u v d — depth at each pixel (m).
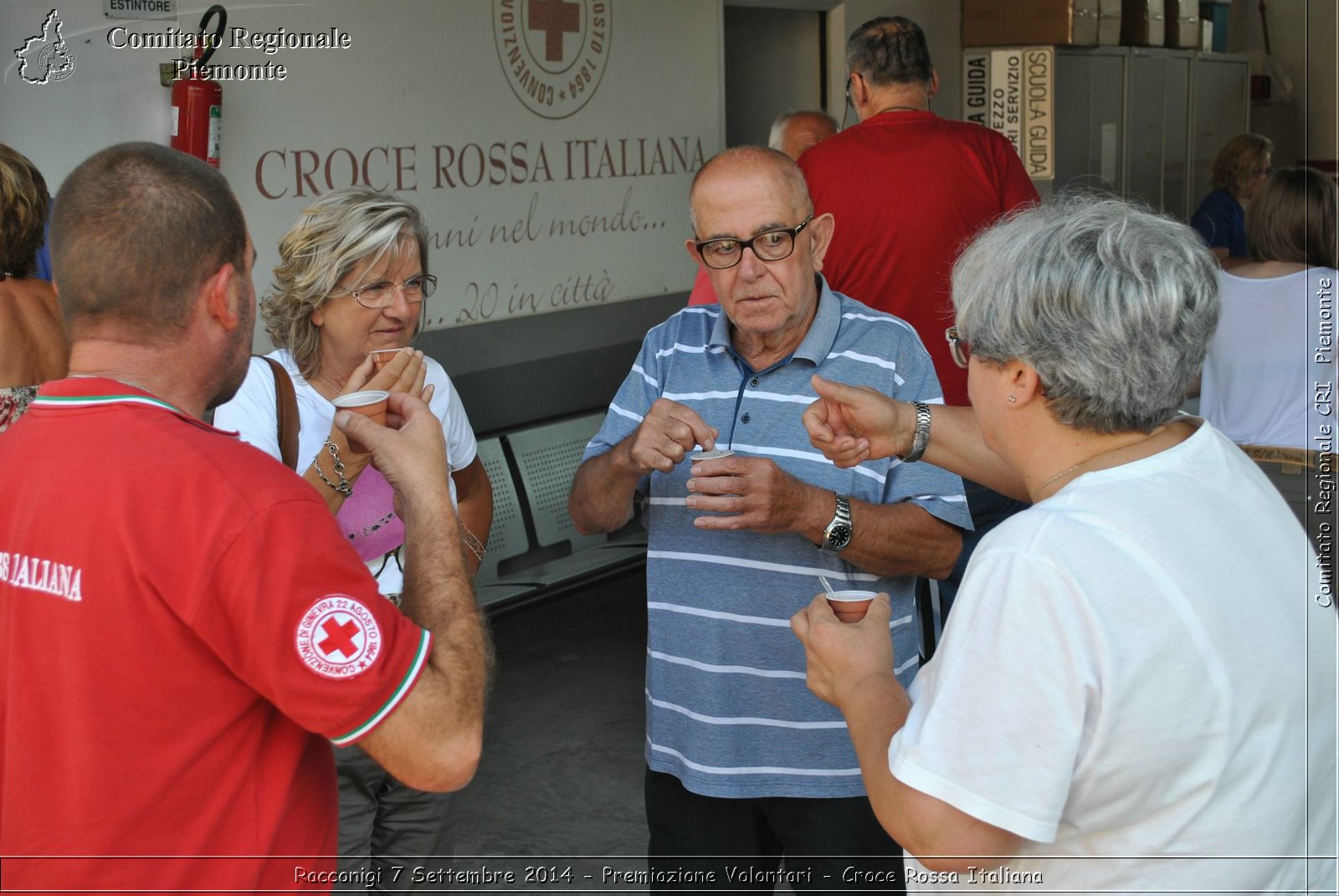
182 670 1.40
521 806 3.79
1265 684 1.34
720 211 2.21
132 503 1.39
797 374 2.30
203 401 1.57
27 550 1.42
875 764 1.44
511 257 4.96
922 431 2.01
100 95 3.73
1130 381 1.36
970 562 1.40
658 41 5.52
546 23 4.96
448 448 2.65
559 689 4.63
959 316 1.49
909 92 4.01
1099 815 1.35
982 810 1.30
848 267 3.97
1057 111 7.54
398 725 1.42
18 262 2.92
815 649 1.62
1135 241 1.36
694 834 2.37
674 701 2.34
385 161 4.45
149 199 1.46
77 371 1.50
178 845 1.41
